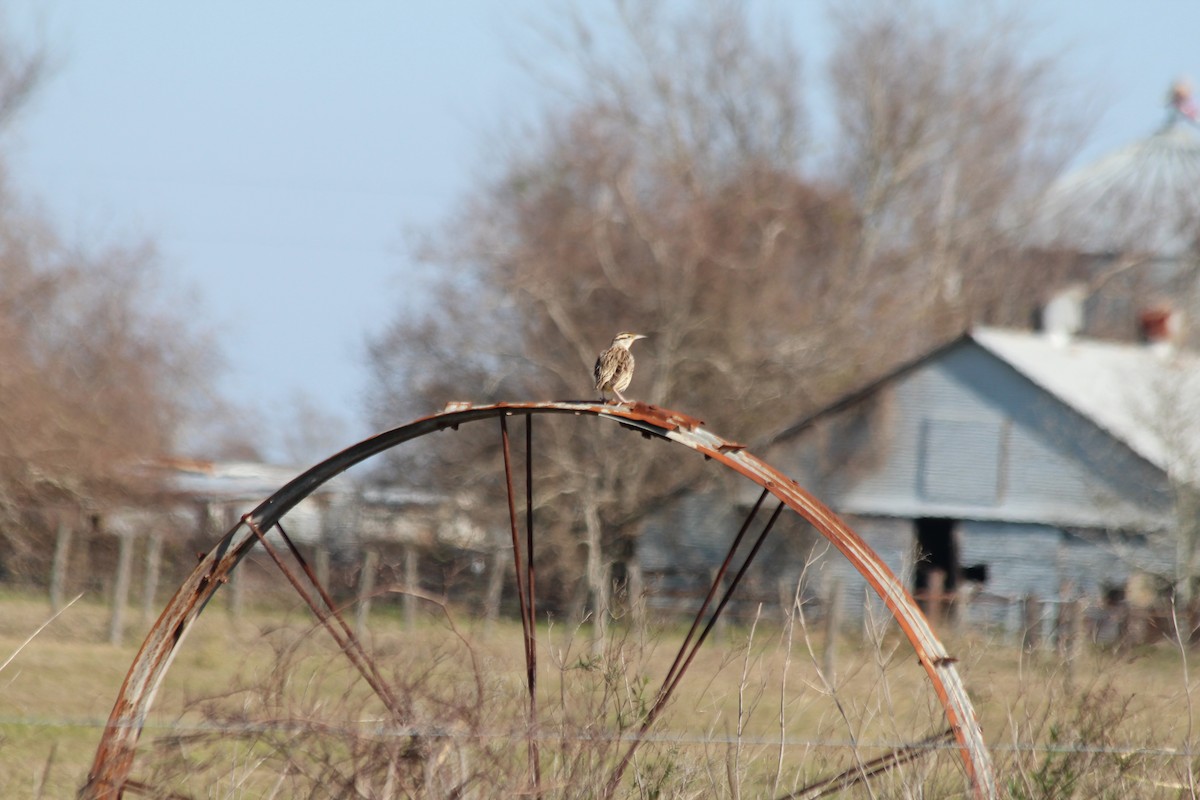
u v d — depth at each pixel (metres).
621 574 70.25
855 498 75.62
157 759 17.44
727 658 19.59
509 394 71.38
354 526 72.06
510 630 41.84
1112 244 119.50
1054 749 17.91
